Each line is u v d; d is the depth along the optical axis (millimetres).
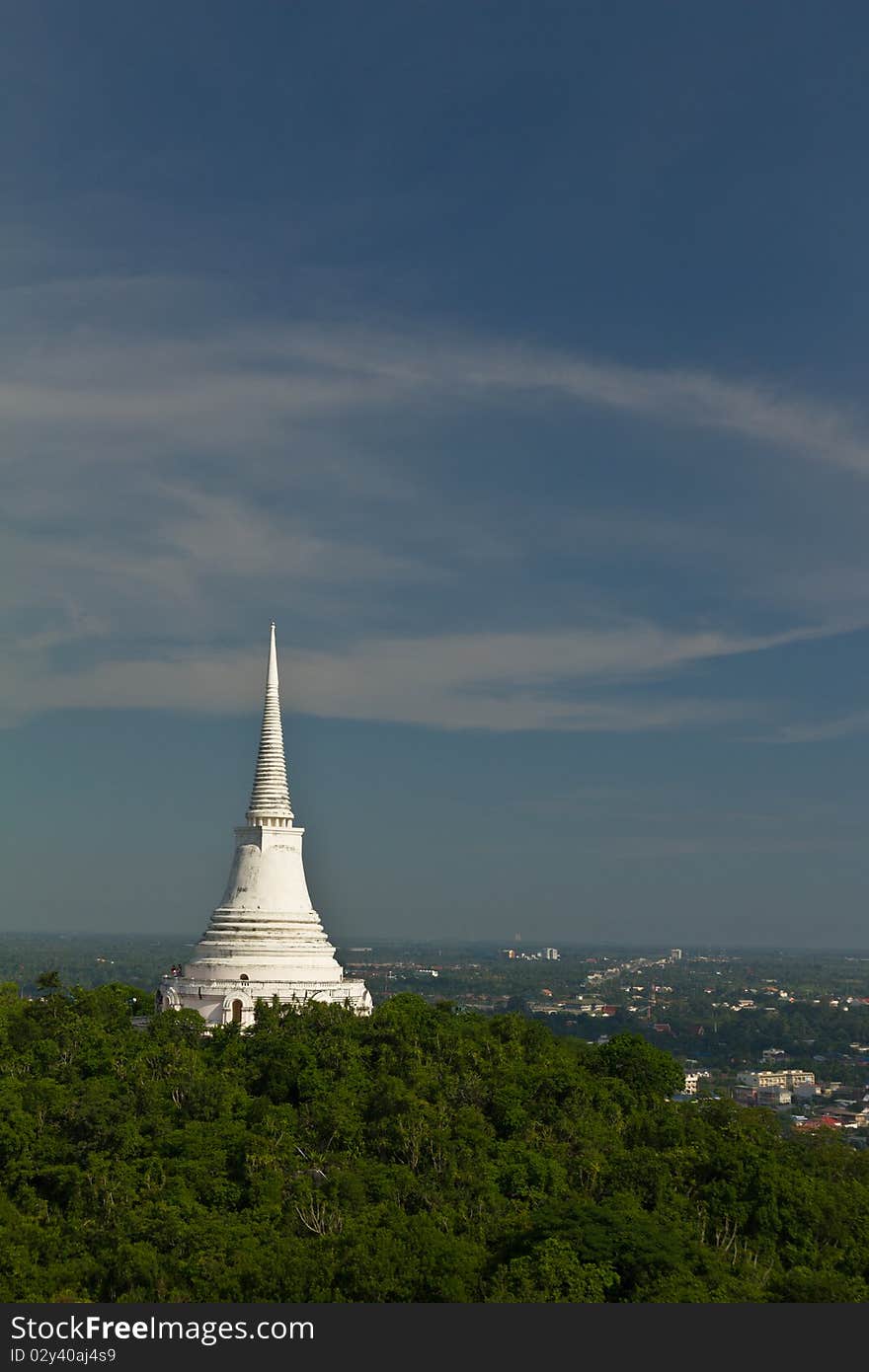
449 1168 148375
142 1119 154625
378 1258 127375
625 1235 132750
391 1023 185250
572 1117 166750
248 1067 170750
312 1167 148750
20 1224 134375
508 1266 129625
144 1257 128875
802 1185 156000
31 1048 174750
